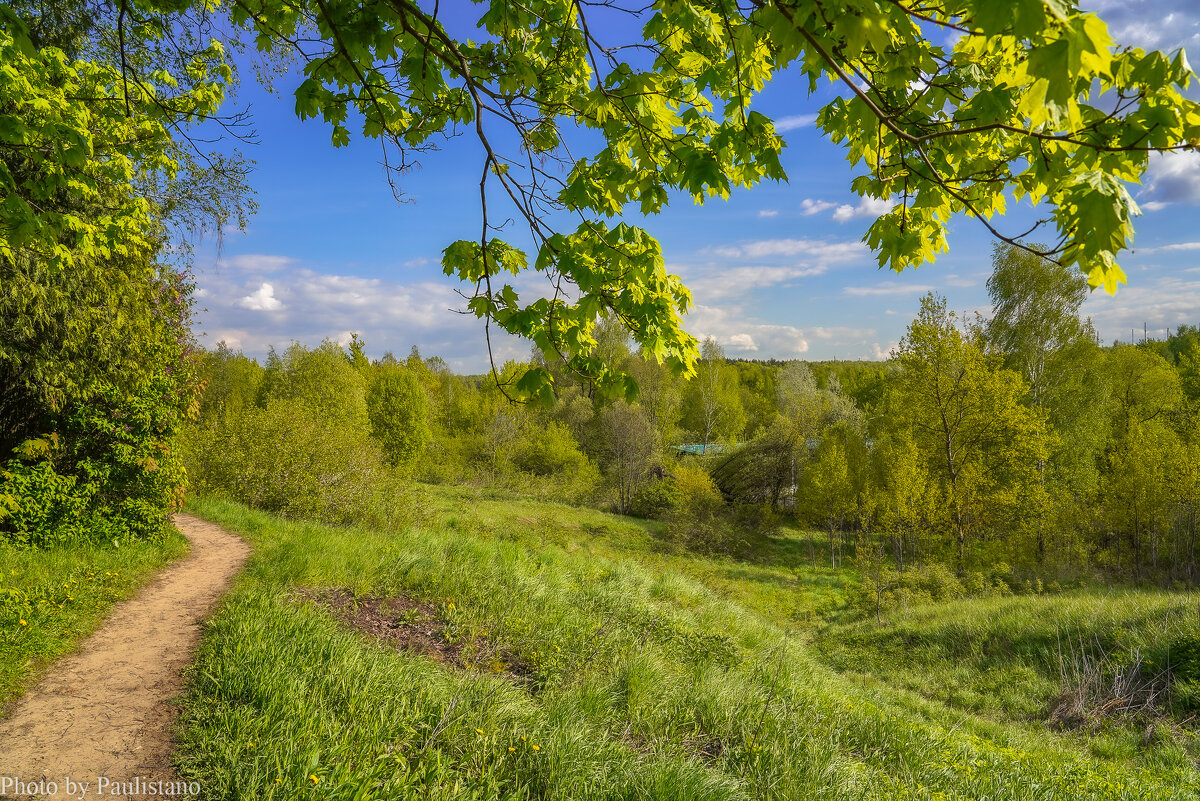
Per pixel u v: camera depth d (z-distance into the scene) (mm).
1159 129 1673
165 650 4883
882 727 5371
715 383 50500
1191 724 7113
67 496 7742
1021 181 2467
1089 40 1381
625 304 2684
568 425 45500
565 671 5305
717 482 36094
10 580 5949
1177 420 30672
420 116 3373
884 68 2238
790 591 19859
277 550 8055
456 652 5516
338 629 5355
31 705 3941
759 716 4898
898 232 2812
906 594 15258
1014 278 25875
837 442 33250
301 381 31188
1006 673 9711
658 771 3490
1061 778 4938
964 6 1633
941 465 22578
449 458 42281
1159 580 20766
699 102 3348
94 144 6160
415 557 8062
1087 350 24875
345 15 2434
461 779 3277
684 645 7195
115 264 8734
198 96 6516
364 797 2871
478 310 2771
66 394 8367
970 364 21625
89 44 6445
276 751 3127
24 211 4184
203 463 14938
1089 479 24891
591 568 11141
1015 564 21438
